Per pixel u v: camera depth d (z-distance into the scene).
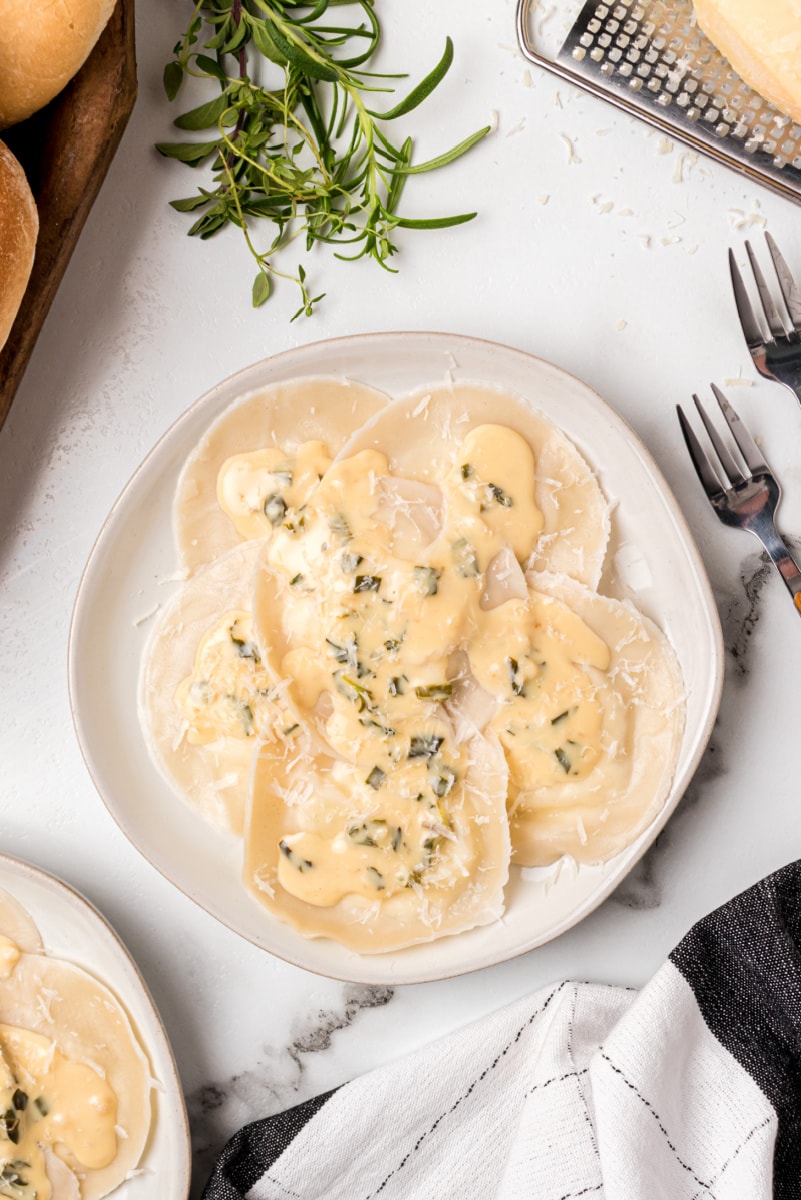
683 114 0.92
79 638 0.92
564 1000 0.94
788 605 0.94
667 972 0.92
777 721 0.95
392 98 0.94
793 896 0.92
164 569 0.94
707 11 0.87
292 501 0.92
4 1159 0.93
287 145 0.93
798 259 0.94
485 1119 0.95
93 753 0.92
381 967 0.93
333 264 0.94
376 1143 0.95
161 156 0.94
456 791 0.92
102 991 0.94
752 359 0.93
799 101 0.87
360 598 0.91
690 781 0.93
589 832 0.92
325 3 0.89
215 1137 0.96
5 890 0.94
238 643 0.92
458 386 0.92
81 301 0.94
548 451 0.92
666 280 0.94
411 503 0.91
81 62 0.87
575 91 0.93
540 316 0.94
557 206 0.94
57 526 0.95
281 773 0.92
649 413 0.94
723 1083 0.93
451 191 0.94
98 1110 0.94
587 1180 0.92
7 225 0.87
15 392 0.92
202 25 0.93
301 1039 0.96
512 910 0.93
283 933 0.93
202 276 0.94
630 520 0.93
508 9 0.93
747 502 0.93
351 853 0.92
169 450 0.92
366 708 0.91
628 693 0.92
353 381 0.92
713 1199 0.92
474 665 0.91
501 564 0.91
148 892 0.96
